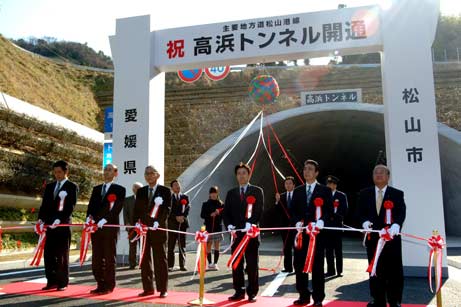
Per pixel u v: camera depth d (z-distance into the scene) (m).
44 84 20.45
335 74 22.19
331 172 29.05
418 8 7.81
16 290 5.90
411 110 7.55
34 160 12.56
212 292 5.86
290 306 4.95
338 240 7.44
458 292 5.88
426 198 7.26
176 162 19.27
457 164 15.76
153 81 9.12
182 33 8.98
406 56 7.72
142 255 5.60
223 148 16.50
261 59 8.69
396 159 7.47
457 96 19.83
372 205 4.77
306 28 8.33
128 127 8.98
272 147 20.09
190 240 14.21
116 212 5.79
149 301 5.20
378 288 4.58
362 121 18.66
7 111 12.08
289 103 21.16
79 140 15.59
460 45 34.56
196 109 21.52
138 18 9.19
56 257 5.99
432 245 4.43
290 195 7.88
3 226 10.95
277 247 14.66
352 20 8.16
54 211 5.96
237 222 5.36
